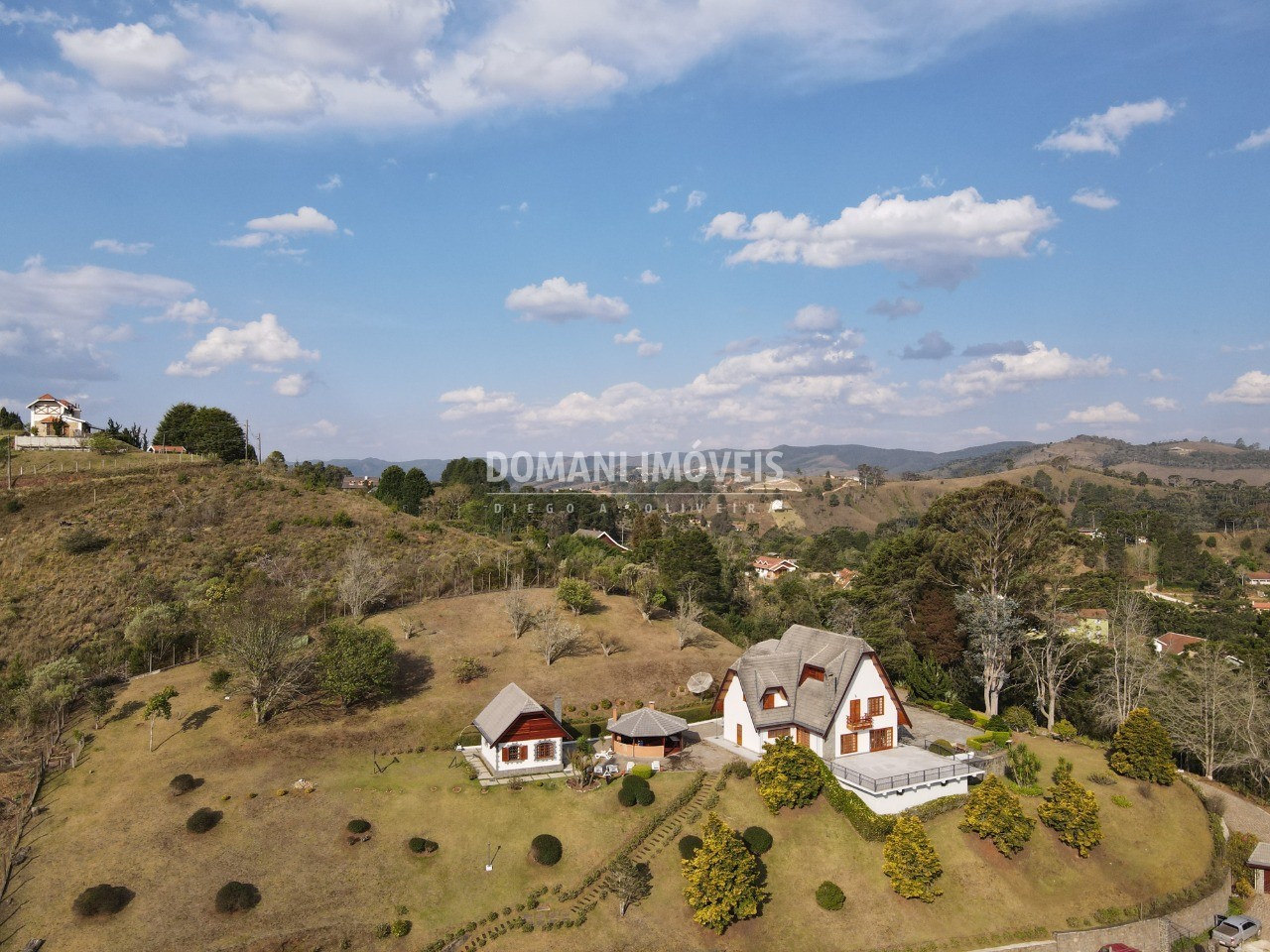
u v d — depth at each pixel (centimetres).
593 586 10006
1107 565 17588
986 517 8381
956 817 5178
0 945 3825
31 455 11750
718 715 6838
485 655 7612
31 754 5478
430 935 4128
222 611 6825
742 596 12006
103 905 4019
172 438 13575
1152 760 5866
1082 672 8050
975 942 4331
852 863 4753
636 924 4275
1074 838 4969
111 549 8750
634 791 5200
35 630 7200
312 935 4025
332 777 5306
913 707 7631
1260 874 5353
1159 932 4594
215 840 4581
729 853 4316
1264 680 7925
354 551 8700
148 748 5525
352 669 6116
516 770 5600
